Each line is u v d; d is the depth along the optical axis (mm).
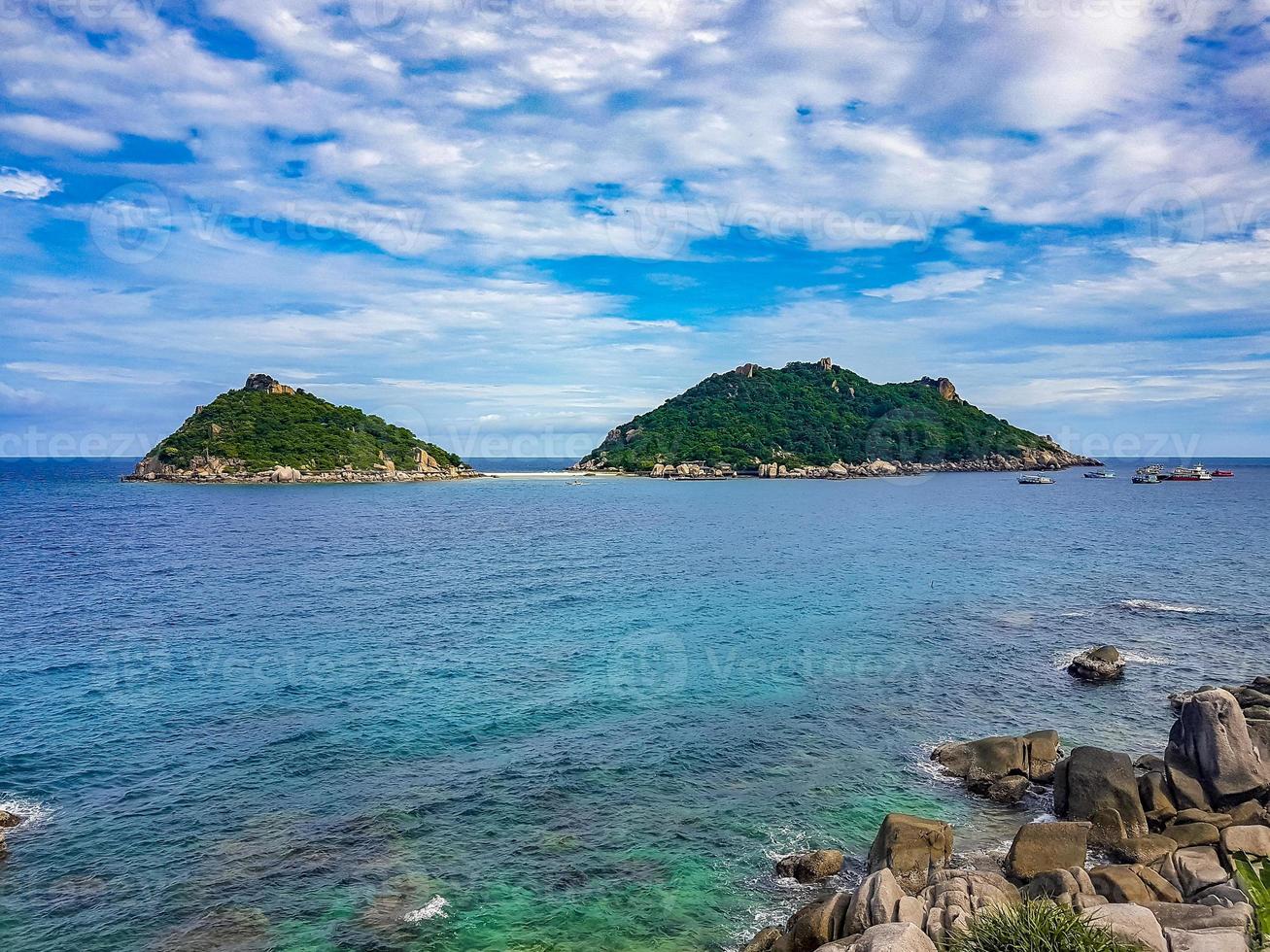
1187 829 17500
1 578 53625
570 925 15734
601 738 25141
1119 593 49031
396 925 15602
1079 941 11453
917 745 25000
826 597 47562
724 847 18766
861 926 13578
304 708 27516
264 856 18031
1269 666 33031
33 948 14734
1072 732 26203
